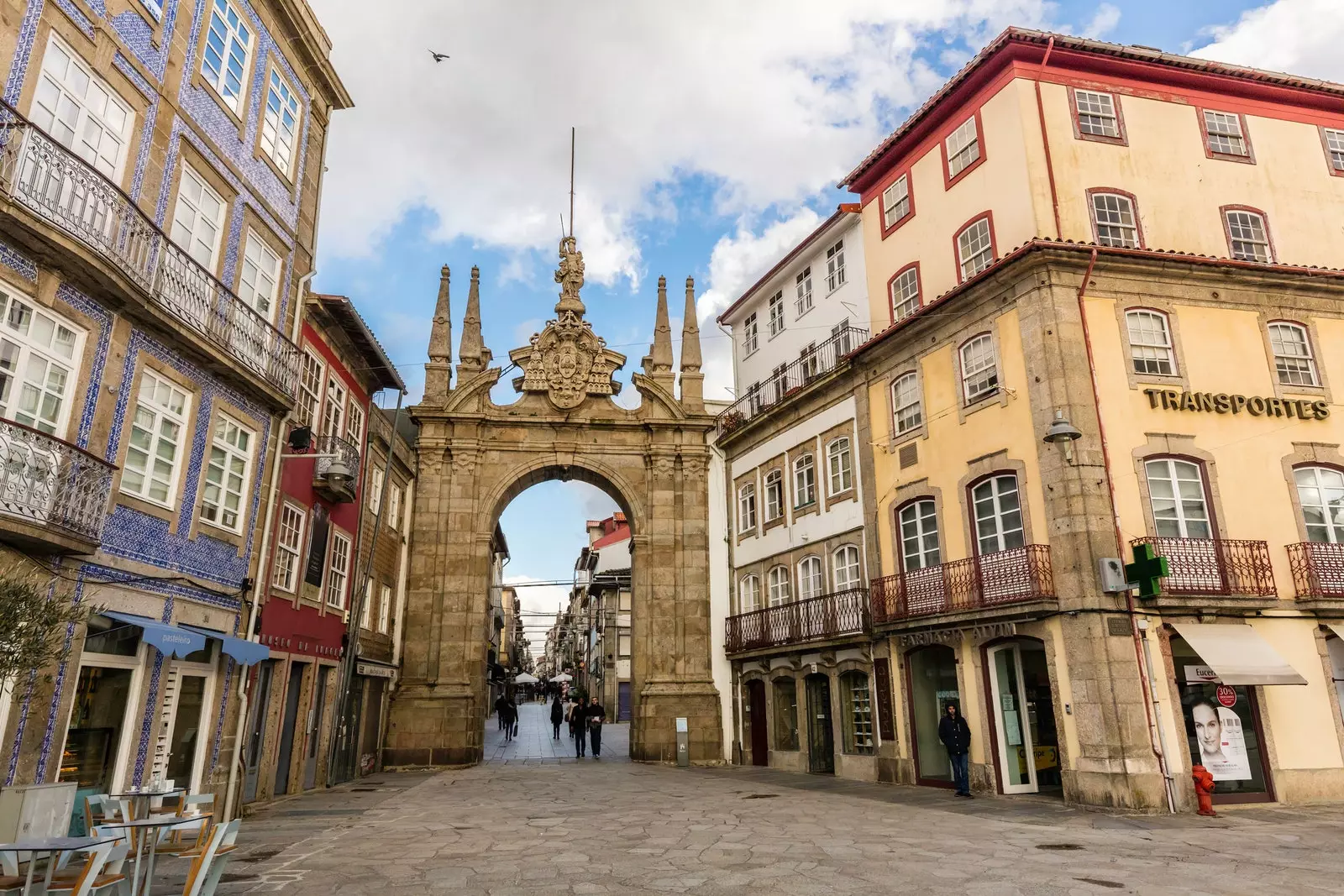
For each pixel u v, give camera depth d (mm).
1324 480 16094
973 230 18734
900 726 18188
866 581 20047
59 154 9328
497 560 60750
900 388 19672
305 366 16484
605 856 9844
